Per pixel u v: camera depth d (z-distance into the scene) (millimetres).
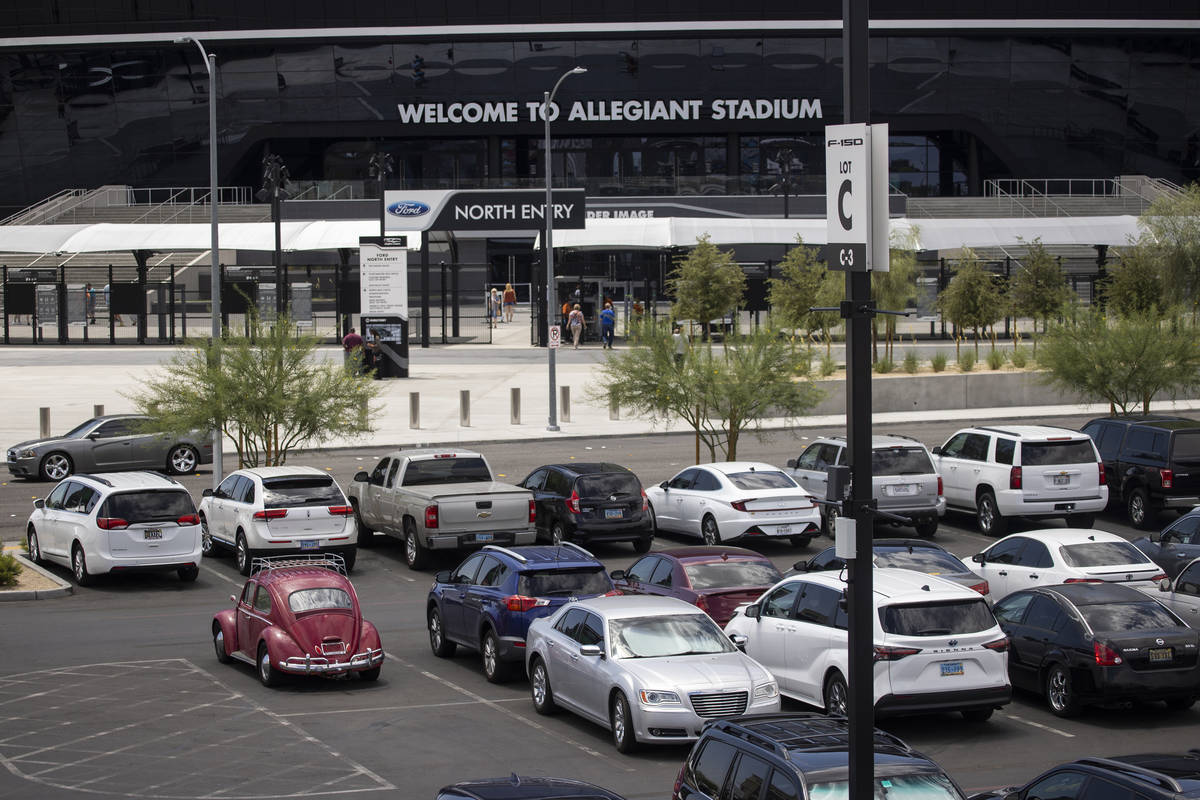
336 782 12922
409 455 25344
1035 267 57344
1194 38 87312
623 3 85500
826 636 14688
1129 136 88312
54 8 87125
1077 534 19203
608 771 13297
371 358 50375
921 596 14312
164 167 89688
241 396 27562
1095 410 44250
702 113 86812
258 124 88688
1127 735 14555
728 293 55094
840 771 9086
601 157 92688
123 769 13352
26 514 28844
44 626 20062
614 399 31969
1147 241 47438
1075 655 15078
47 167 90250
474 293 86688
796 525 24906
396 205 60469
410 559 24312
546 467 25984
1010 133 87938
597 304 66500
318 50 87438
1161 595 17797
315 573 17391
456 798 8508
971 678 14148
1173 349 33219
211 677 17250
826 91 86562
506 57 86750
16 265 79938
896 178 93750
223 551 26094
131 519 22516
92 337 68562
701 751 10328
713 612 17484
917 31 85750
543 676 15578
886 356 47812
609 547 26531
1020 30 86062
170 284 66125
